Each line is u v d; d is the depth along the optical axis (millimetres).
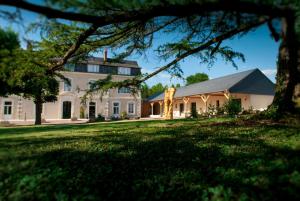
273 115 8344
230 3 3164
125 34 6883
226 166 4008
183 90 35375
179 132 7820
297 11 3270
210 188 3139
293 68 4328
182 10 3361
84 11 3424
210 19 4301
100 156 5004
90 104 33375
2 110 28891
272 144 5188
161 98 35594
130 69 35312
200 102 31234
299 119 7414
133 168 4215
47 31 3996
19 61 3990
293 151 4375
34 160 4562
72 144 6410
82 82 32875
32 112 30359
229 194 3000
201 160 4426
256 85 24906
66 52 6352
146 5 3309
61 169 4086
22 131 11430
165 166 4223
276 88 8758
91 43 6945
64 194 3248
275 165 3604
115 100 34938
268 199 2818
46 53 5738
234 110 17266
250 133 6699
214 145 5484
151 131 8547
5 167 4117
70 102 32344
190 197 3145
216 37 6336
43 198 3242
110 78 8375
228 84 24688
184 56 7953
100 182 3688
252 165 3896
